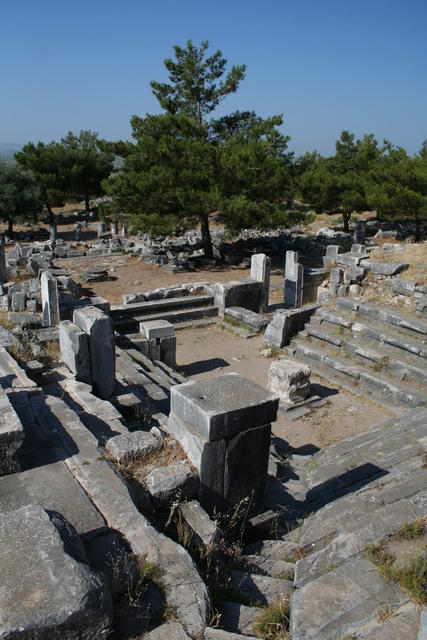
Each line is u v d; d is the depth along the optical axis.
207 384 6.54
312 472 8.24
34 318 13.31
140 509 5.47
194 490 5.95
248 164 23.55
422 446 8.56
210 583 4.50
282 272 26.03
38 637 3.06
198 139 25.72
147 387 10.79
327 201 35.78
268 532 6.51
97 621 3.29
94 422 7.51
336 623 3.75
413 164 29.20
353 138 41.56
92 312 9.59
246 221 23.23
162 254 29.55
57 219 47.97
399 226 38.62
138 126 25.92
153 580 4.12
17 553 3.54
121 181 24.23
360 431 10.77
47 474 5.56
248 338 16.59
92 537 4.59
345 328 14.73
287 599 4.24
